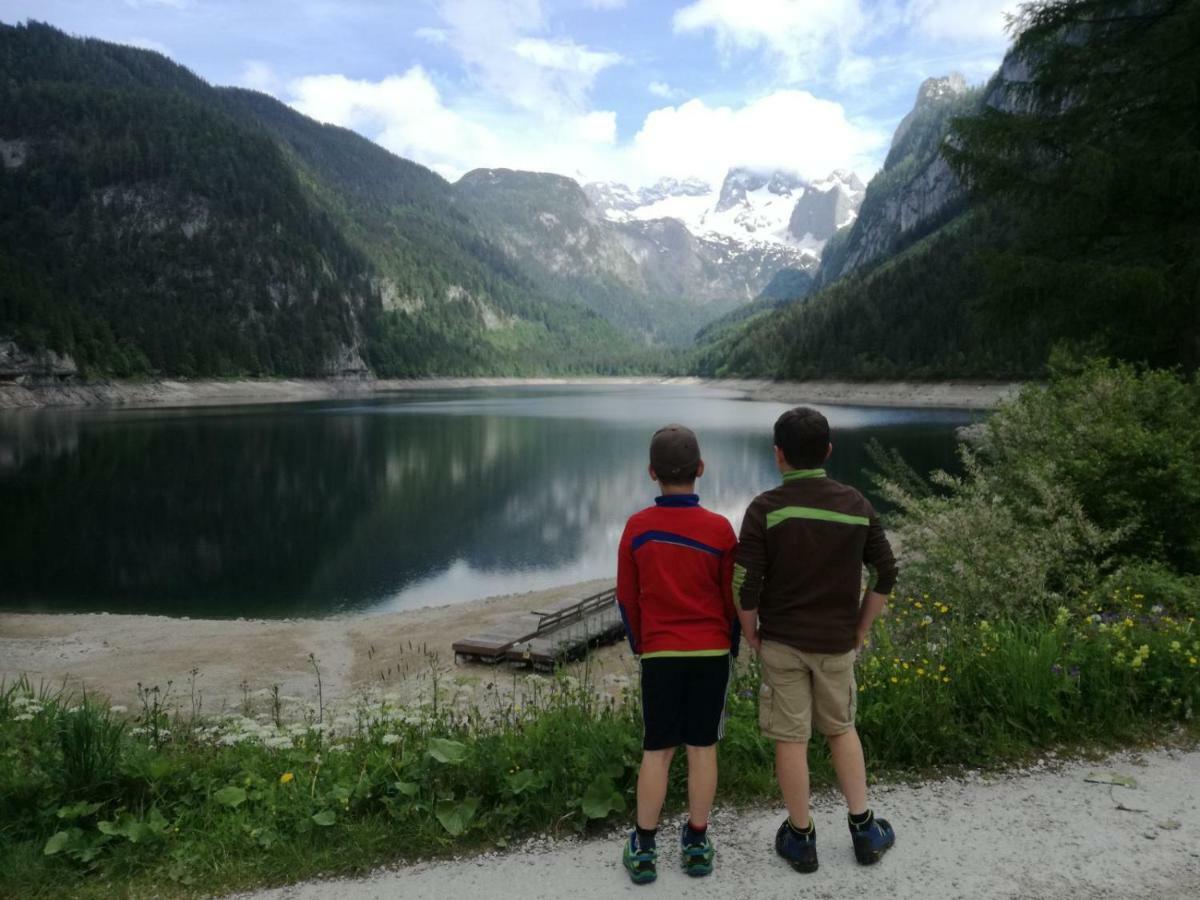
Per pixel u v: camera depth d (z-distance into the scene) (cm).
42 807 355
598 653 1134
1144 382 894
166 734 536
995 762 375
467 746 384
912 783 356
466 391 19175
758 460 4084
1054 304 1207
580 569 2097
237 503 3091
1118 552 722
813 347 13575
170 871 311
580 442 5356
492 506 3016
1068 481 742
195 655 1280
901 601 657
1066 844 299
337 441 5512
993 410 1009
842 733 287
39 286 14750
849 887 274
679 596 282
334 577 2027
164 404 12150
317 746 465
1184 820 316
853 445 4556
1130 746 392
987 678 424
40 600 1833
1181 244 1082
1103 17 1173
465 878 294
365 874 303
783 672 283
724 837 313
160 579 2016
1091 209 1164
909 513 795
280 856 316
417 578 2017
